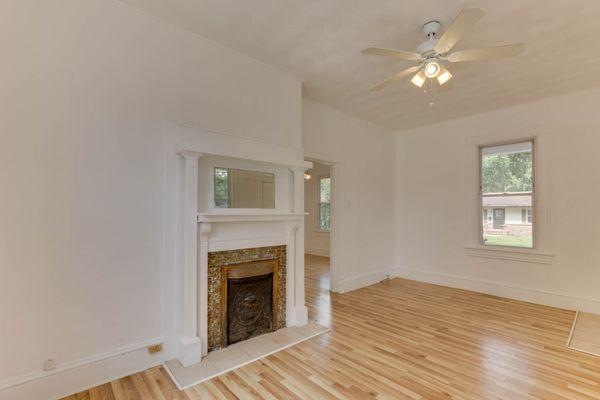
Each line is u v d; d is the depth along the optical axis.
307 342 2.91
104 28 2.23
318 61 3.13
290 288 3.29
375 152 5.36
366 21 2.47
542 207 4.13
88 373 2.14
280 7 2.31
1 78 1.87
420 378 2.30
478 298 4.37
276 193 3.23
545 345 2.86
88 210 2.16
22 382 1.91
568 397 2.07
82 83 2.14
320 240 8.13
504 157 4.58
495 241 4.65
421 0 2.20
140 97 2.39
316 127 4.30
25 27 1.95
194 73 2.67
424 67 2.42
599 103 3.75
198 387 2.18
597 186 3.76
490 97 4.06
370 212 5.24
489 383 2.24
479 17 1.82
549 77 3.45
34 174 1.96
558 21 2.44
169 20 2.50
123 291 2.30
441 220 5.18
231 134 2.87
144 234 2.40
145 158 2.41
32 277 1.95
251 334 2.98
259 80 3.13
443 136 5.19
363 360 2.57
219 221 2.64
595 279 3.75
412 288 4.92
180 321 2.56
